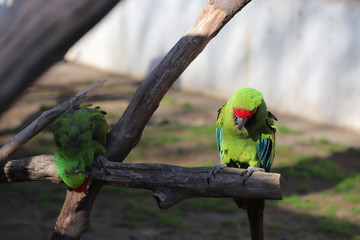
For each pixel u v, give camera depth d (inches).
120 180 183.0
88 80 864.9
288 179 521.7
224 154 228.8
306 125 682.8
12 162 202.5
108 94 791.1
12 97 71.2
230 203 479.2
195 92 810.2
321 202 478.0
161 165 179.5
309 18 685.9
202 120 689.6
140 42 872.9
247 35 741.3
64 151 185.8
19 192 475.8
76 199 203.3
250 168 174.1
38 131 210.4
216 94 784.3
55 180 199.5
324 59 677.3
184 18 803.4
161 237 407.5
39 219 426.3
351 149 601.0
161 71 196.9
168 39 829.2
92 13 69.5
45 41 69.4
